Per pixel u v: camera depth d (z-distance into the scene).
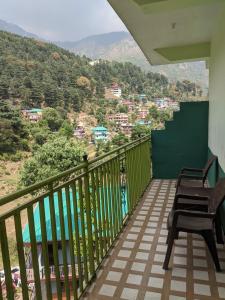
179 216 2.51
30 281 2.74
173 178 5.89
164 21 3.79
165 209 3.86
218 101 3.81
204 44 5.10
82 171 2.17
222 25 3.38
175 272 2.32
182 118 5.74
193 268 2.37
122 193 3.45
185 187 3.53
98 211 2.48
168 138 5.82
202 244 2.79
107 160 2.73
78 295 2.03
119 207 3.16
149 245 2.81
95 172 2.43
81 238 2.14
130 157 3.74
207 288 2.10
